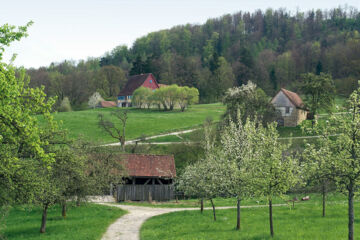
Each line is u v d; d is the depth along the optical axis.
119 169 39.22
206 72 166.75
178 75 170.88
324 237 20.00
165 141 71.69
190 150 63.62
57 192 22.67
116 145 68.50
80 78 154.12
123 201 44.16
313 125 18.72
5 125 16.08
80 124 87.56
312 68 174.88
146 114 105.38
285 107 78.56
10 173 16.45
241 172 21.97
